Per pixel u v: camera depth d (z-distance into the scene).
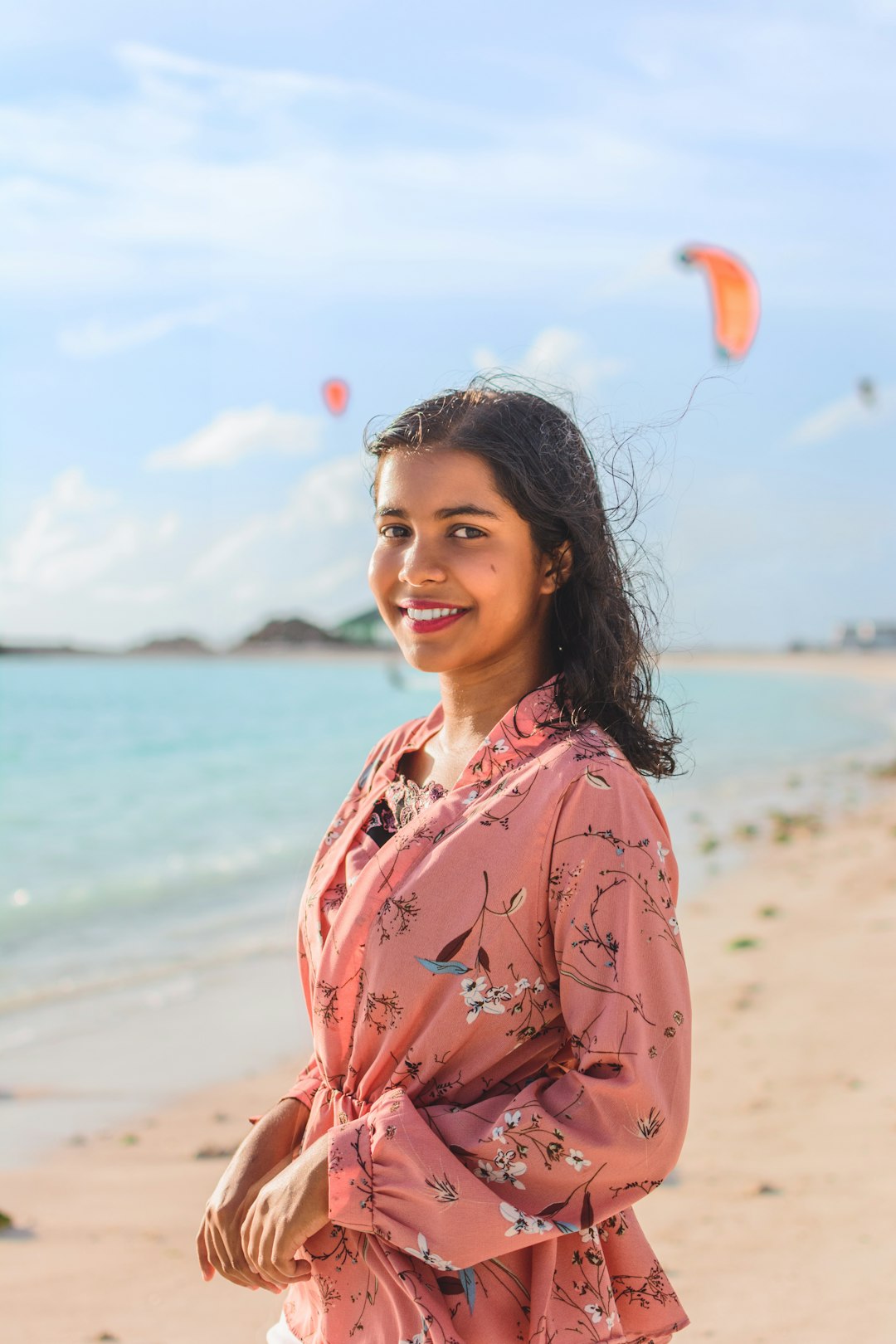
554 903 1.57
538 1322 1.51
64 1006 7.26
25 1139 4.95
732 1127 4.56
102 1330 3.27
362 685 93.62
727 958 7.41
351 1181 1.52
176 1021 6.88
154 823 17.91
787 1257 3.48
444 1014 1.57
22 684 93.06
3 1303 3.42
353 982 1.66
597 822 1.57
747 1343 3.00
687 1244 3.60
